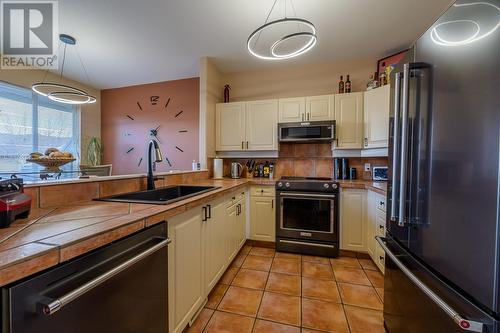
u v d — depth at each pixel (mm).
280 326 1492
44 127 3617
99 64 3234
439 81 909
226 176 3451
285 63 3148
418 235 1039
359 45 2660
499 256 665
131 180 1679
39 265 589
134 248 936
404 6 1987
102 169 2230
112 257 833
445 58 875
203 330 1449
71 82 3869
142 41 2572
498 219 666
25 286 572
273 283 2008
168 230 1181
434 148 934
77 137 4031
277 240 2725
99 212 1057
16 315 554
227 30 2350
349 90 2928
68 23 2240
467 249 768
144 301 995
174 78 3822
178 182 2262
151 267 1040
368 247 2432
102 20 2189
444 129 877
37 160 1697
